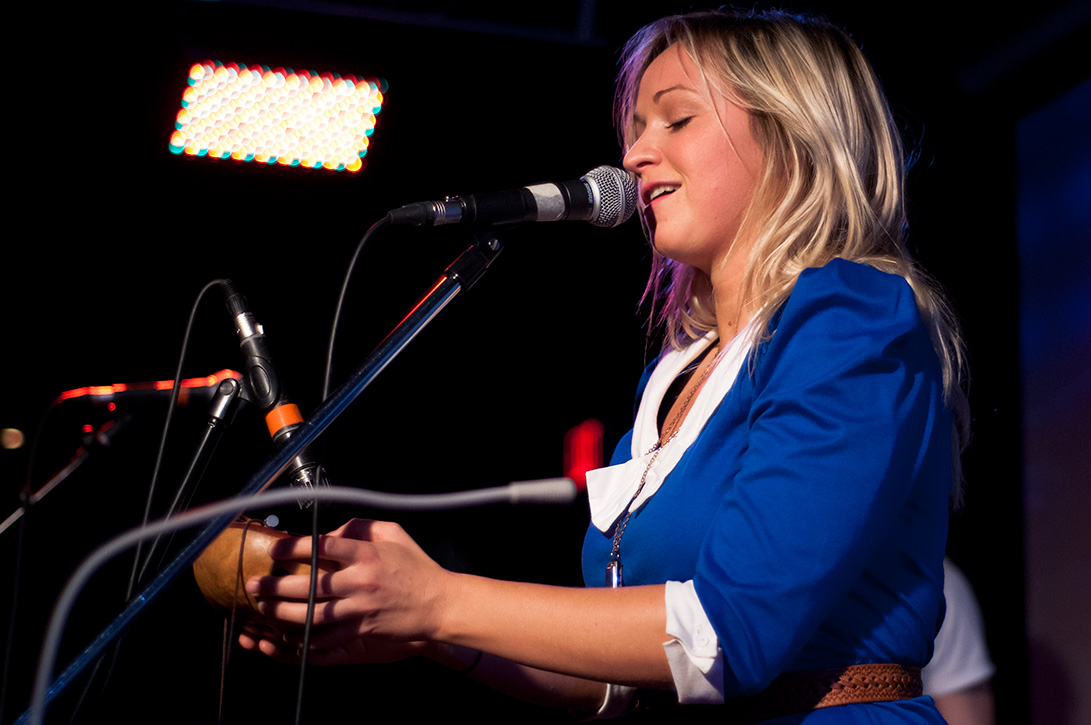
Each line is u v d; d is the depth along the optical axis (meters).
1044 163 3.28
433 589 1.02
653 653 0.98
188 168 3.86
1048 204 3.26
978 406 3.29
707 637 0.97
